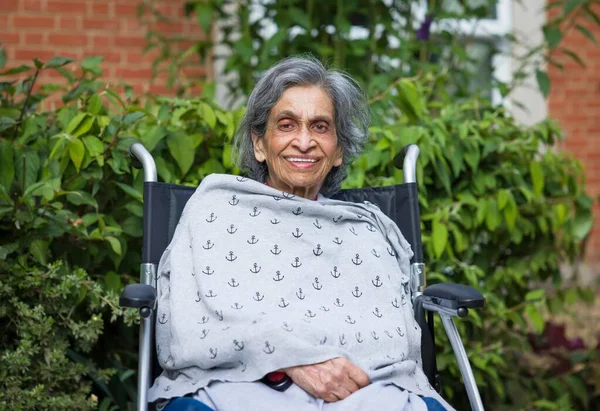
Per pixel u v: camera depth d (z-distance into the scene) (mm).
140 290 2203
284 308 2482
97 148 2988
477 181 3543
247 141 2807
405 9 4809
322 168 2693
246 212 2656
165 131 3123
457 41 5496
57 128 3139
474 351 3564
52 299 2889
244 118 2771
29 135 3113
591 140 6699
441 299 2398
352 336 2453
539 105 6469
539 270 3936
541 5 6324
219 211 2648
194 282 2541
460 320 3555
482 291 3645
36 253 2855
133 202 3117
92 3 5371
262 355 2320
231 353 2352
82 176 3018
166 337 2520
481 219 3471
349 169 3375
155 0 5480
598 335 4199
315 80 2693
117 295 2986
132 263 3238
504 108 3869
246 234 2607
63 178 3070
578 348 4246
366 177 3445
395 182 3373
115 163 3012
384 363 2439
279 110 2658
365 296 2596
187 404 2266
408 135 3387
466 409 3863
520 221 3652
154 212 2688
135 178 3123
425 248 3537
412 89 3572
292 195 2703
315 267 2592
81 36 5352
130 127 3238
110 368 3148
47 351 2848
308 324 2398
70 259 3121
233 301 2467
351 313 2543
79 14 5348
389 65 4676
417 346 2604
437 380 2662
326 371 2297
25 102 3096
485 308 3662
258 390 2299
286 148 2660
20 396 2736
